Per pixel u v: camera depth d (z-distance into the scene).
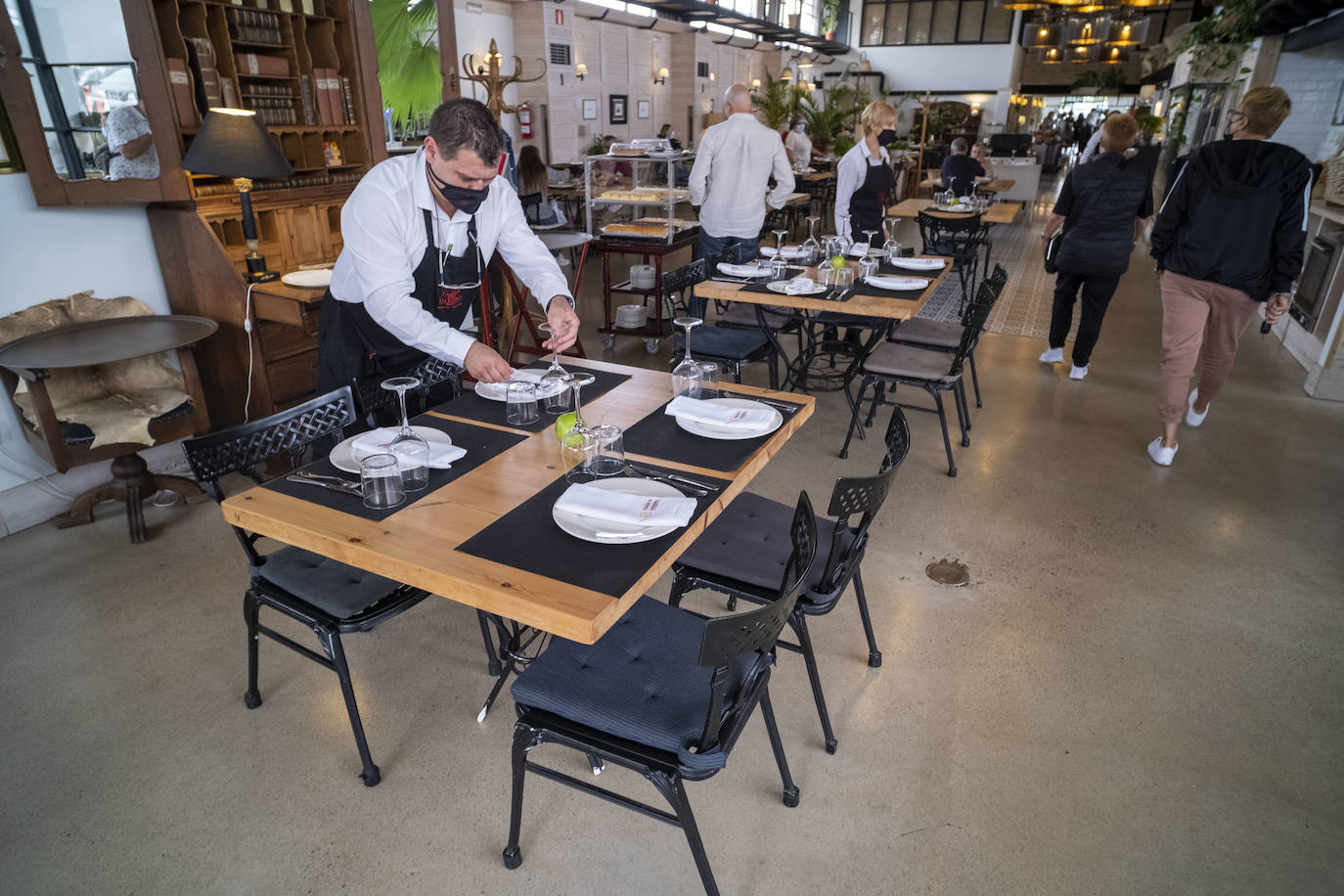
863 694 2.27
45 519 3.18
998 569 2.88
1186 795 1.94
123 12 2.81
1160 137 13.16
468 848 1.80
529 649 2.45
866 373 3.62
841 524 1.78
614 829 1.84
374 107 3.94
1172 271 3.52
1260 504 3.36
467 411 2.27
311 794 1.94
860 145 5.08
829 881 1.72
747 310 4.62
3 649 2.44
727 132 4.74
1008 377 4.92
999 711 2.21
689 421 2.10
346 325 2.52
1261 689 2.29
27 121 2.88
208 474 1.94
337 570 1.99
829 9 21.27
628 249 5.15
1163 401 3.64
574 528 1.58
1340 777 1.99
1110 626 2.57
